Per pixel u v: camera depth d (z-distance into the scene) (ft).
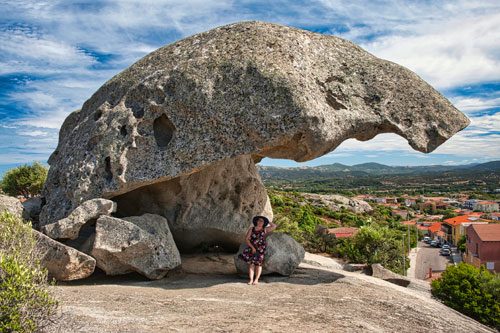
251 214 41.65
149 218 32.48
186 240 40.83
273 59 31.81
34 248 26.35
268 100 30.25
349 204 282.36
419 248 239.09
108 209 31.96
